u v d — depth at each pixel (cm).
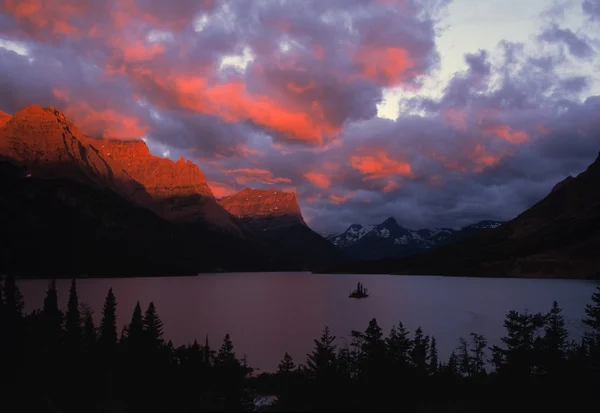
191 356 6094
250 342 10712
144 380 5416
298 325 13925
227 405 4488
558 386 4206
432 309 18238
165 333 12212
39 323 6606
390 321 14562
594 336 5766
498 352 5509
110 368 5778
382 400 4350
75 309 6781
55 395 5378
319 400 4397
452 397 4778
